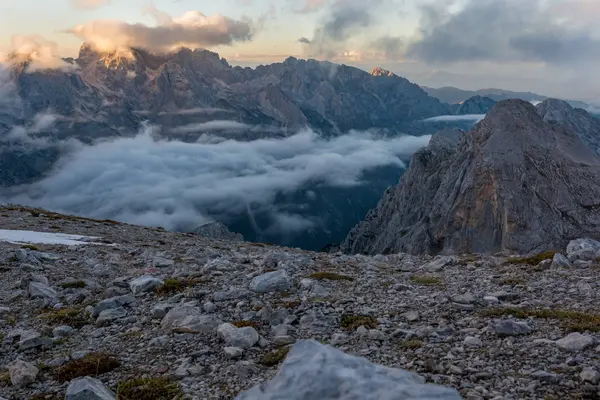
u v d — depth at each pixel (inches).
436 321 507.5
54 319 616.4
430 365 384.2
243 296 634.8
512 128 4559.5
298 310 562.9
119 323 581.6
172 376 410.6
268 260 866.1
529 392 336.5
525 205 4050.2
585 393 330.3
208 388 384.8
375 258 1007.6
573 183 4183.1
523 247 3848.4
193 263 969.5
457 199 4532.5
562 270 734.5
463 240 4320.9
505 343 430.0
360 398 177.6
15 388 420.8
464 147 5098.4
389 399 174.9
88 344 517.7
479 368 379.9
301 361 207.6
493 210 4197.8
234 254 1125.7
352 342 458.6
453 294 621.3
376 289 663.8
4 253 1080.2
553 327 467.2
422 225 4938.5
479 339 438.3
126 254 1169.4
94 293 735.1
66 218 2201.0
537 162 4308.6
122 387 395.2
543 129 4667.8
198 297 647.1
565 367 372.5
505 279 690.8
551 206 4045.3
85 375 430.9
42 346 523.8
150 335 520.4
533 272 740.0
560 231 3907.5
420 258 981.8
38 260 1008.9
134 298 663.1
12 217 2018.9
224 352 454.0
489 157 4392.2
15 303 719.7
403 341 452.8
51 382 429.1
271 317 539.5
